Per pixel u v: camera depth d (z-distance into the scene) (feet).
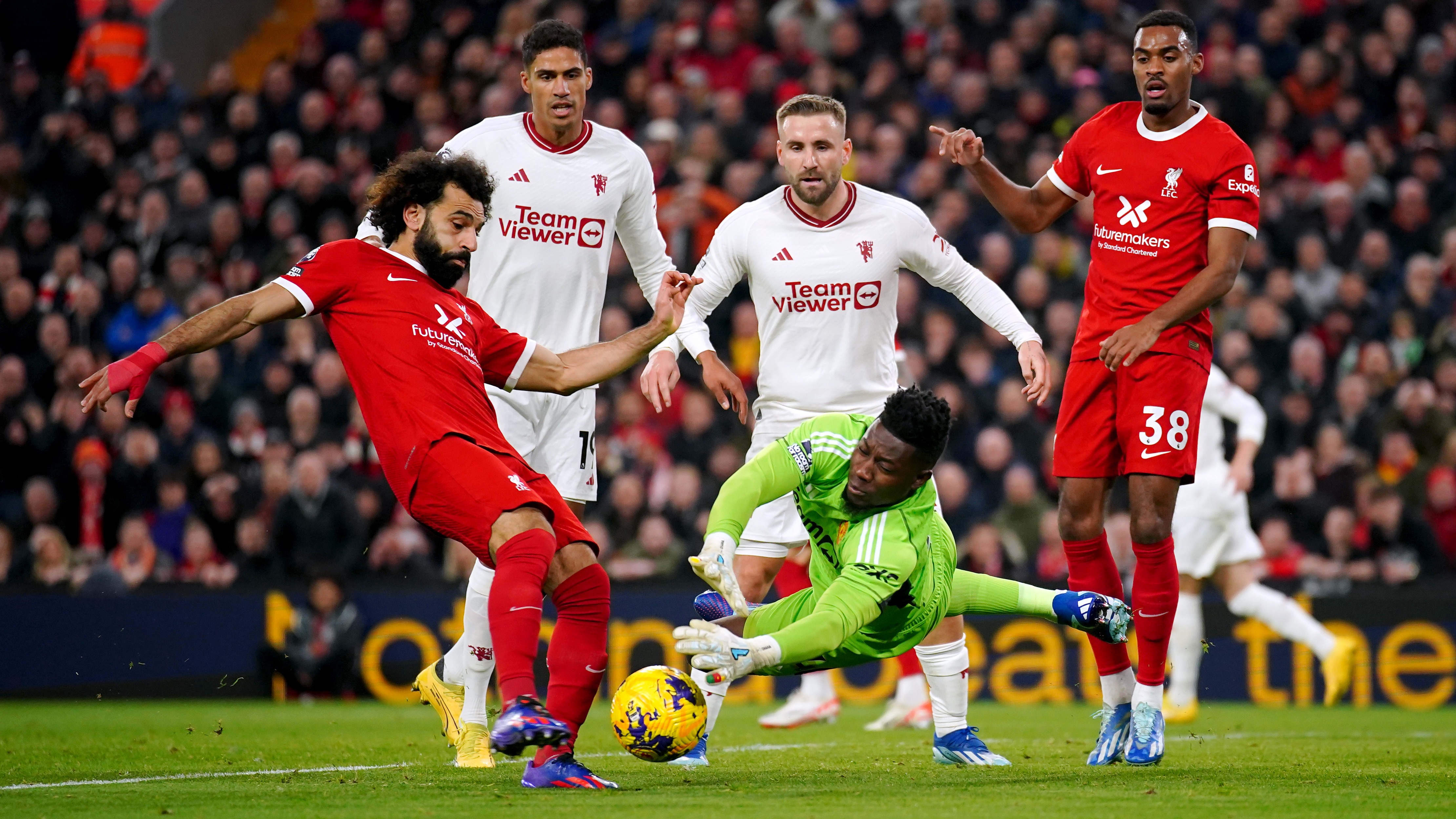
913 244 68.85
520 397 68.18
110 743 79.97
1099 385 64.18
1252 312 150.00
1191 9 191.11
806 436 54.39
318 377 145.28
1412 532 133.80
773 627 55.26
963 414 143.74
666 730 55.01
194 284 159.84
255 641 122.62
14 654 120.06
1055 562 131.03
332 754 71.56
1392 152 175.63
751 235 69.31
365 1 209.67
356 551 131.85
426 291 55.36
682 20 188.75
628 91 179.22
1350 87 180.65
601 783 53.11
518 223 68.69
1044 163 163.53
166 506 139.64
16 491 143.95
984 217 162.50
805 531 69.77
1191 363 62.54
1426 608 120.57
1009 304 69.05
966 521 135.23
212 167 171.94
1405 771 61.26
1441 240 167.32
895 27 183.42
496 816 45.32
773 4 191.83
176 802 49.78
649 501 137.90
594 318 70.95
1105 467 64.69
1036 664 121.60
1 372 145.69
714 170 162.50
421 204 55.47
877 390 69.46
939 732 65.05
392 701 122.42
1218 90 171.01
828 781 56.44
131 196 171.22
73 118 176.04
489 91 183.83
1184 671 102.68
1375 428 142.72
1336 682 105.60
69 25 199.62
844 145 67.77
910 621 54.65
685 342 70.59
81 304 156.87
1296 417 144.05
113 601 121.70
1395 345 153.28
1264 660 122.01
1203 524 102.89
